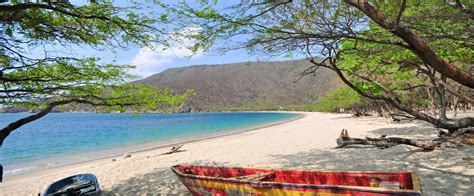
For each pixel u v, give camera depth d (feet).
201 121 213.66
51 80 18.80
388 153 33.24
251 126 140.77
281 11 13.58
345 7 13.37
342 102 163.63
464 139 33.53
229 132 106.11
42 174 43.06
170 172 33.78
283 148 46.09
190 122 198.70
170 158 44.73
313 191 14.46
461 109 157.28
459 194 17.84
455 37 15.88
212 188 18.88
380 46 16.12
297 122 146.72
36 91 18.06
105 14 14.69
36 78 17.95
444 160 26.81
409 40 11.00
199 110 571.69
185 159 42.78
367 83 27.68
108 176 34.73
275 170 19.86
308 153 39.19
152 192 25.62
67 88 20.08
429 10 15.57
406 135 52.54
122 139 94.02
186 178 20.61
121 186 29.01
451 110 154.10
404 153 32.17
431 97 75.00
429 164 25.99
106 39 16.38
